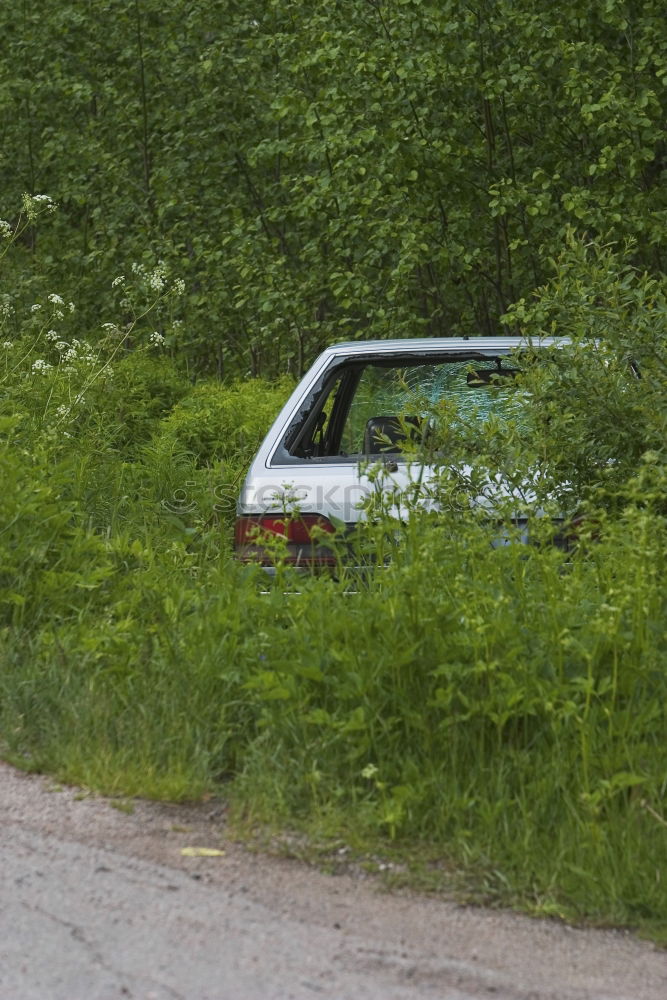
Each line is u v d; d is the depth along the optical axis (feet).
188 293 92.12
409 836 21.24
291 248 93.91
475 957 17.62
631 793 21.17
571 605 23.86
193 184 96.22
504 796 21.21
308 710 23.44
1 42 106.93
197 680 24.97
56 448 42.73
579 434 29.27
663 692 22.59
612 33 73.72
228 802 22.57
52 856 20.07
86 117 109.91
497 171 75.56
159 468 50.85
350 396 34.96
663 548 24.52
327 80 83.30
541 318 32.32
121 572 32.76
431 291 81.41
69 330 89.25
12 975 16.16
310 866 20.35
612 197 69.31
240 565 30.09
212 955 17.02
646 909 19.34
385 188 75.05
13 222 107.86
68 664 26.58
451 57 73.36
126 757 23.48
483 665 22.09
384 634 23.31
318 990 16.19
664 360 29.91
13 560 30.83
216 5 94.99
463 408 32.32
